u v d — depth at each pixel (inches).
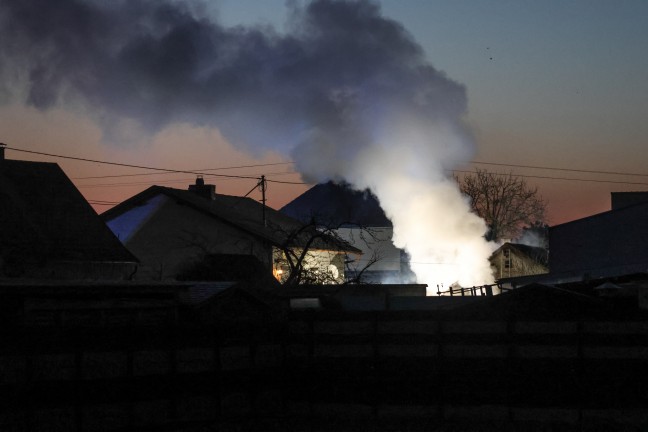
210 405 797.2
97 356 732.0
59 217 1437.0
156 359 766.5
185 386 782.5
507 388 820.6
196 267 1624.0
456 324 831.1
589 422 806.5
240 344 824.3
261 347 840.3
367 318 845.2
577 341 813.9
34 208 1422.2
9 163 1489.9
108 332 744.3
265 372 840.9
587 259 1920.5
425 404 829.8
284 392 856.9
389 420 827.4
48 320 786.8
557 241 2017.7
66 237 1405.0
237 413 815.7
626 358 807.1
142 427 750.5
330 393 845.2
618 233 1841.8
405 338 837.8
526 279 2063.2
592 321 814.5
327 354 848.3
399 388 835.4
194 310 910.4
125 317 844.0
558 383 813.2
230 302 965.2
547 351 816.3
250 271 1630.2
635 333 808.9
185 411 779.4
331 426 802.2
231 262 1649.9
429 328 834.8
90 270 1419.8
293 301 1342.3
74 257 1376.7
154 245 1908.2
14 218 1375.5
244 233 1852.9
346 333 847.1
